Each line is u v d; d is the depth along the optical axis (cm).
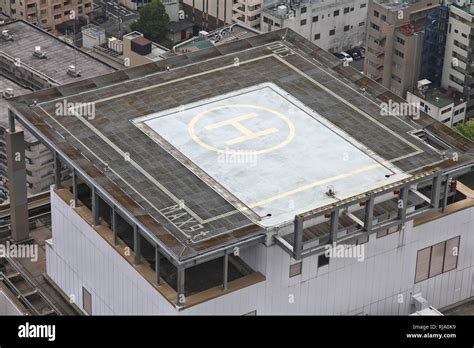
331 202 13462
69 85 15462
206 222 13088
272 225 12975
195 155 14300
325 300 13662
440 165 14250
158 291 12925
